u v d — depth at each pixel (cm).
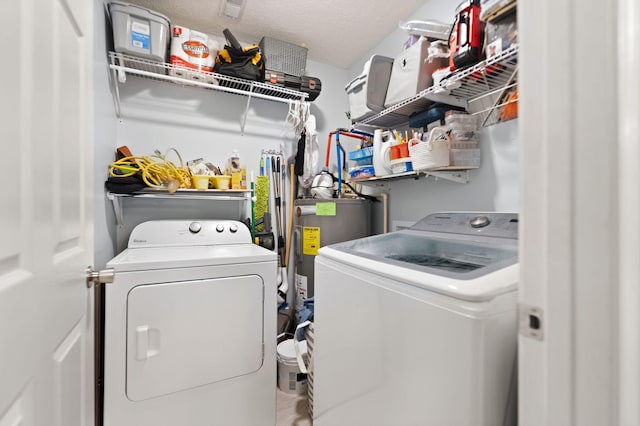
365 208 219
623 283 31
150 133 204
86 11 82
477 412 54
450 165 144
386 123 203
